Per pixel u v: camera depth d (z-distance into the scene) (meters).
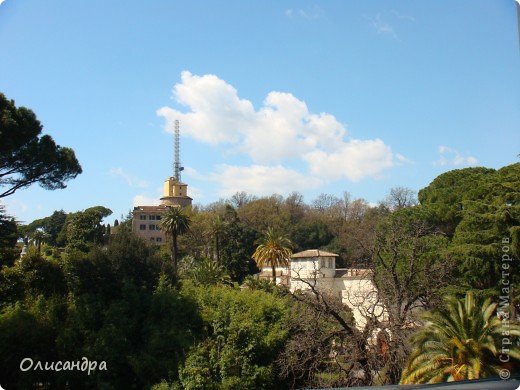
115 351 25.02
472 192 39.41
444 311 21.02
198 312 29.41
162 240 92.06
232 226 73.19
